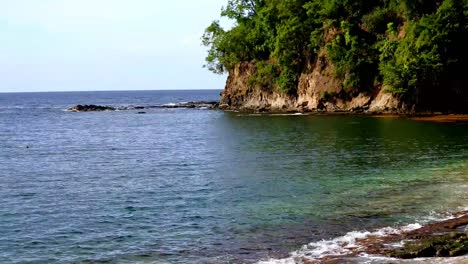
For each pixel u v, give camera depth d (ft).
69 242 52.60
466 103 218.38
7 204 70.18
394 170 88.79
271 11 294.05
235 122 218.18
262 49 305.53
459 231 50.47
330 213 61.11
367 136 143.84
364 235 51.29
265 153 118.11
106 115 305.94
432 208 61.31
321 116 228.84
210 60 338.13
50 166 107.86
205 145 140.46
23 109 414.21
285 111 270.87
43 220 61.31
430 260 42.47
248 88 317.01
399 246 46.73
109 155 125.59
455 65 216.74
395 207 62.59
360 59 240.32
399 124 175.32
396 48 228.43
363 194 70.64
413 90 220.64
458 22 212.23
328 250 47.24
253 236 53.16
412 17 231.09
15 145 153.69
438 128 157.58
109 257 47.93
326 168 93.76
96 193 77.20
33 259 47.73
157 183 84.28
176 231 55.77
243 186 79.30
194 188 78.95
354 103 246.27
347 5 252.42
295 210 63.21
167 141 155.33
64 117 295.89
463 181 76.64
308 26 271.08
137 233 55.31
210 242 51.65
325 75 259.39
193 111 317.42
